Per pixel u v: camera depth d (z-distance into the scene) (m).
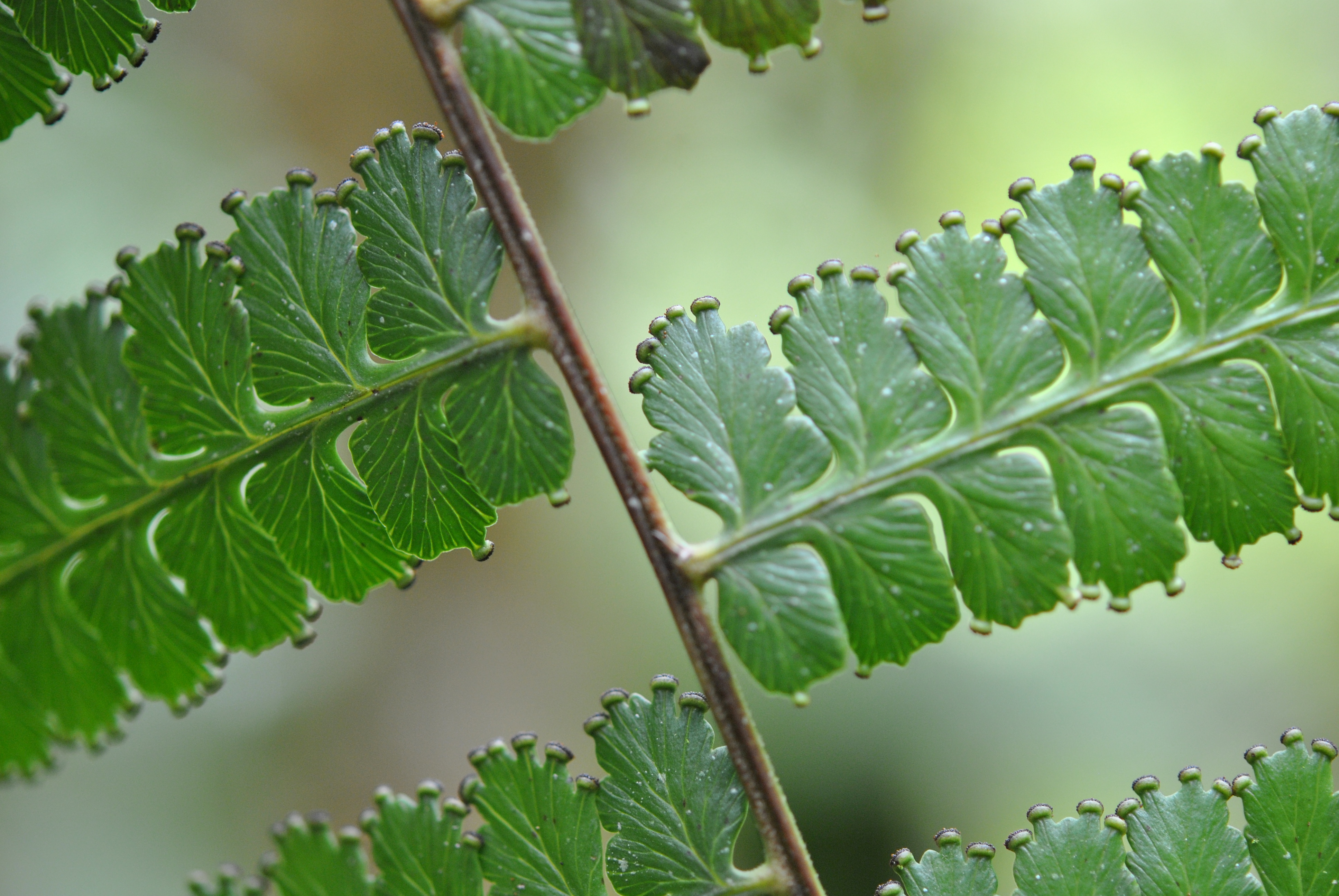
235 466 0.21
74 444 0.21
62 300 0.38
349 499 0.21
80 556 0.21
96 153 0.40
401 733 0.38
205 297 0.21
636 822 0.21
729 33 0.20
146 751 0.35
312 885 0.21
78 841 0.33
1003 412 0.20
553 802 0.21
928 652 0.38
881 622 0.20
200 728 0.36
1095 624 0.39
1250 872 0.20
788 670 0.20
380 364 0.21
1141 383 0.20
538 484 0.21
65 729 0.21
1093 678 0.38
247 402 0.21
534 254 0.21
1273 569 0.41
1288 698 0.38
